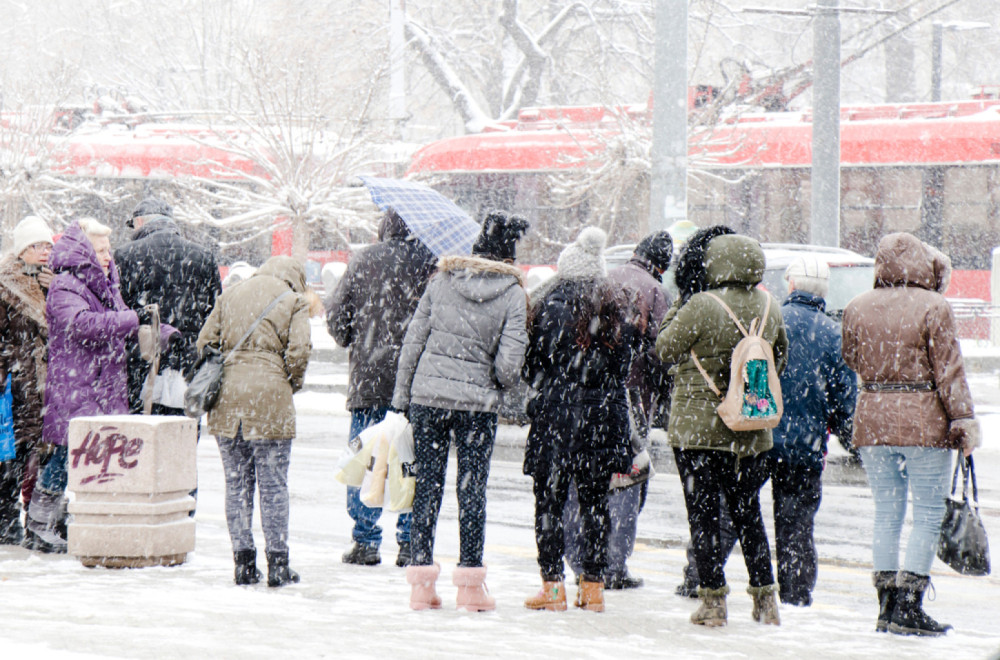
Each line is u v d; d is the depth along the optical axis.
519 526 16.80
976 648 10.06
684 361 10.96
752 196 46.81
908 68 88.88
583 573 11.27
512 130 50.78
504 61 79.88
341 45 75.88
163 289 14.07
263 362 11.72
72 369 12.99
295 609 10.59
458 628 10.09
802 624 10.94
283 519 11.85
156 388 13.81
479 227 13.37
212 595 11.09
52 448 13.39
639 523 17.11
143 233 14.35
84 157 54.03
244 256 53.53
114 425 12.63
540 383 11.19
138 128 54.56
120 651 8.35
